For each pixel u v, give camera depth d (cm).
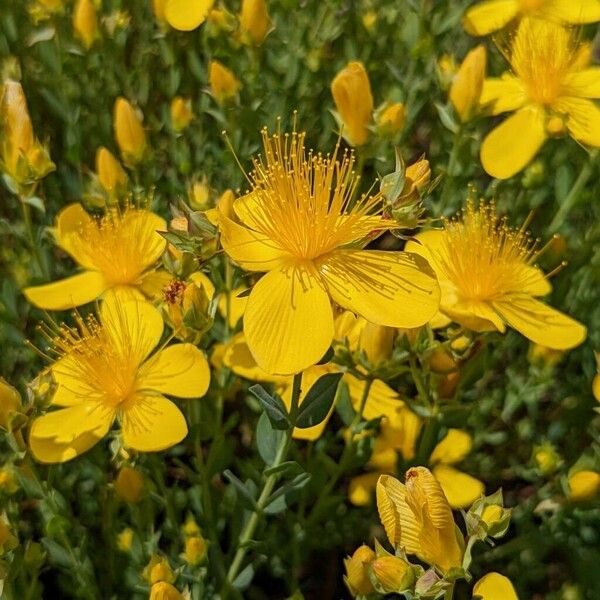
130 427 19
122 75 33
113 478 26
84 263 23
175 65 31
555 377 29
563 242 25
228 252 17
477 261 21
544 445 23
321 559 27
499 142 25
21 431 20
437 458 23
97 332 20
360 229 18
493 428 28
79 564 22
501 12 29
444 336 22
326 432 28
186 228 18
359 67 21
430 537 15
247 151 28
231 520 25
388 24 34
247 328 17
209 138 33
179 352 20
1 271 30
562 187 28
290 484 20
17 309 29
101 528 25
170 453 26
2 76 31
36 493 21
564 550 25
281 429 18
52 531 21
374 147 22
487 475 27
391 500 16
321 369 22
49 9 29
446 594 15
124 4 35
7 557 19
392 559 15
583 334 21
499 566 26
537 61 25
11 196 32
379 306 17
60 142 34
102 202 24
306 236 18
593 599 24
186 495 26
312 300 17
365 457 23
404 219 18
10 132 23
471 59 23
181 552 23
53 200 31
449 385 21
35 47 34
